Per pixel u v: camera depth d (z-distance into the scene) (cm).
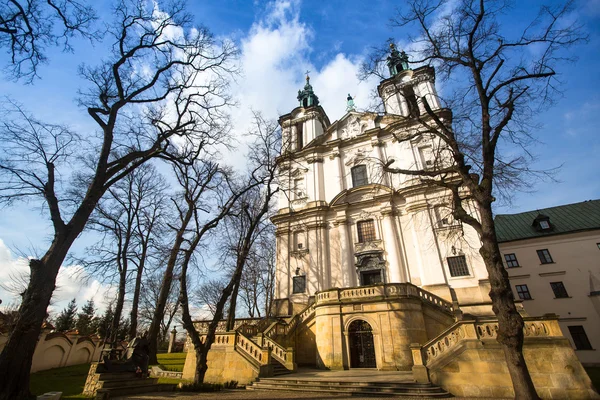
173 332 3275
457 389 1184
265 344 1755
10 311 1922
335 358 1723
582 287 2791
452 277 2267
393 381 1257
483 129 1150
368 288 1822
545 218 3231
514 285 3075
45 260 905
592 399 1041
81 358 3019
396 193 2738
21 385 794
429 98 3005
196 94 1558
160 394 1149
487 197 1080
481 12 1201
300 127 3984
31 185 1026
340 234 2850
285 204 3306
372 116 3338
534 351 1161
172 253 1861
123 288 2172
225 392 1245
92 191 1052
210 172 1794
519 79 1160
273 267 3400
